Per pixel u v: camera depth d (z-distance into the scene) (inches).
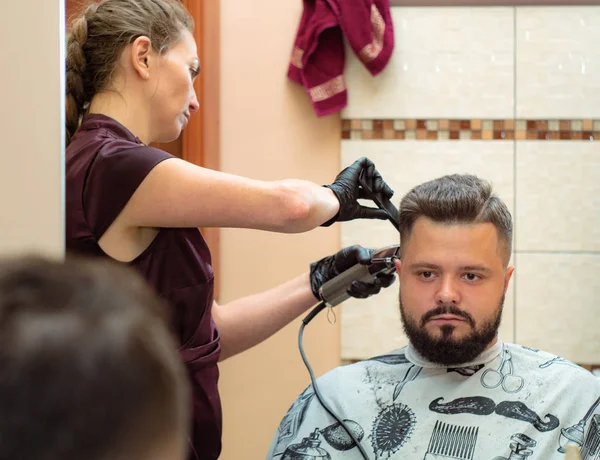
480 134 82.8
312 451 51.0
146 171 47.0
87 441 14.0
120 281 15.9
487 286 48.9
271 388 84.0
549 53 82.3
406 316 50.4
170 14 52.1
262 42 83.5
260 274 83.9
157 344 15.2
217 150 83.8
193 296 50.9
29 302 14.7
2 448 13.7
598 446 48.1
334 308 83.9
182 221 47.9
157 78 51.6
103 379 14.2
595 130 82.4
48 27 39.6
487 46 82.4
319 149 83.4
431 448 49.3
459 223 48.5
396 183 83.1
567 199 82.7
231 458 84.2
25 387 13.8
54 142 40.0
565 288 82.7
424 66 82.5
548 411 48.8
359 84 82.5
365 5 79.6
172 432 15.4
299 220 49.4
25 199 39.7
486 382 50.3
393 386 51.9
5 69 39.2
